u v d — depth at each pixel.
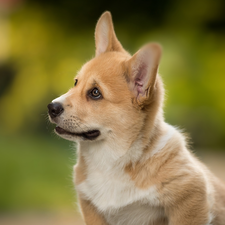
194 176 5.52
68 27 18.81
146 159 5.58
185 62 17.81
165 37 17.86
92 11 18.67
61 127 5.71
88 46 18.03
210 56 18.19
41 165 13.68
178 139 5.83
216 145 18.22
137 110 5.63
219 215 6.10
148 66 5.46
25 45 18.59
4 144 15.38
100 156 5.80
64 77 17.52
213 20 18.52
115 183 5.67
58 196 11.75
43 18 18.75
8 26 18.92
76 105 5.70
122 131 5.63
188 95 17.70
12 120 18.16
